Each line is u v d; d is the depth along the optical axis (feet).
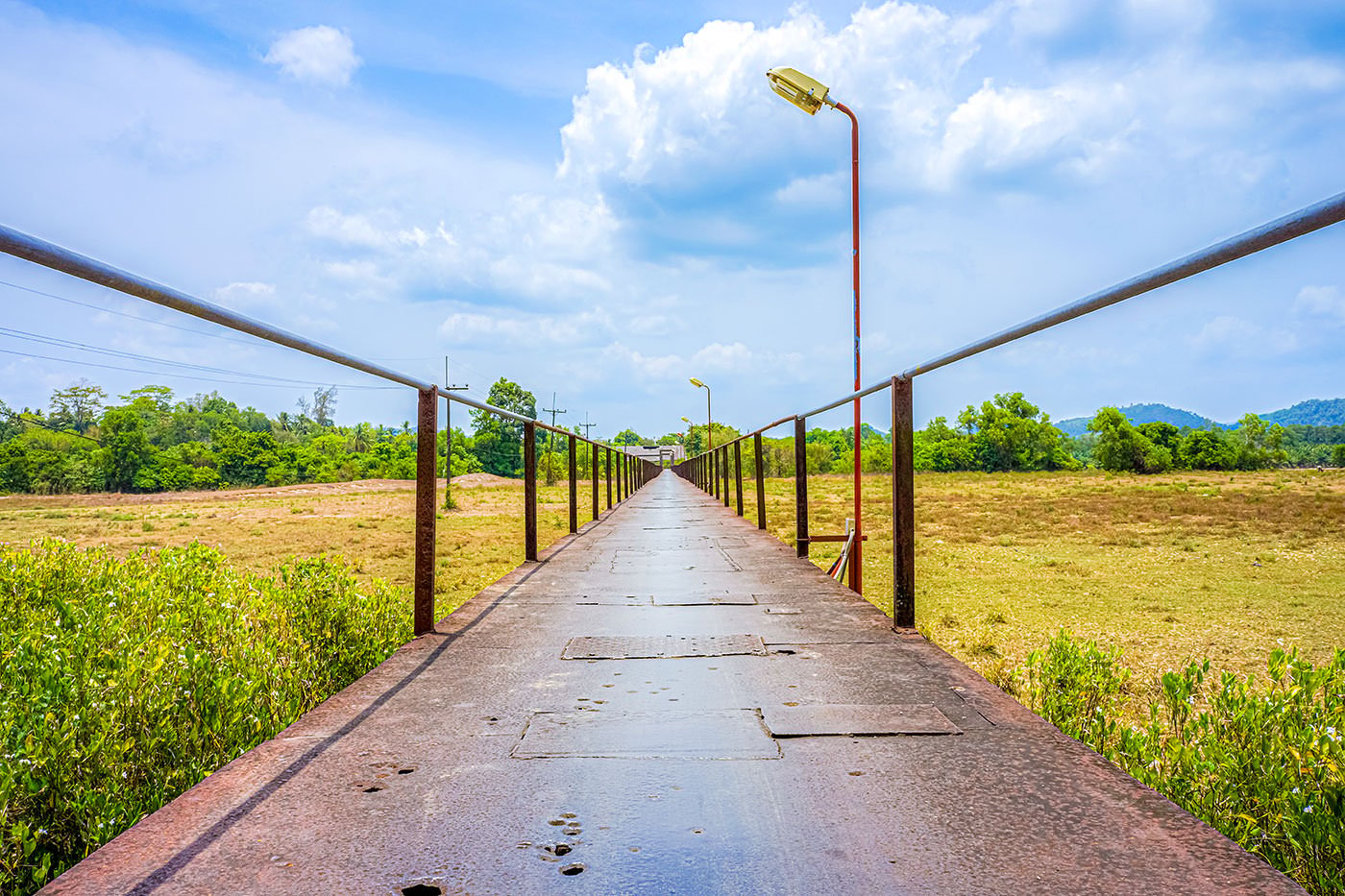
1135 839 4.42
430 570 10.17
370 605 11.47
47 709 6.59
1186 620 23.08
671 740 6.18
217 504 115.34
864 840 4.45
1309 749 6.01
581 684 7.84
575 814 4.83
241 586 13.09
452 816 4.80
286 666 9.40
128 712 6.81
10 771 5.52
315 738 6.27
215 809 4.90
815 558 38.04
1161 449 189.16
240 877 4.04
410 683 7.89
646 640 9.73
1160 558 38.42
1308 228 4.04
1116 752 8.27
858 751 5.90
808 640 9.70
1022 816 4.74
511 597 12.89
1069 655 10.20
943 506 81.56
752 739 6.21
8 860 5.11
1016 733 6.26
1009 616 24.14
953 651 19.38
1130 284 5.64
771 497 94.02
